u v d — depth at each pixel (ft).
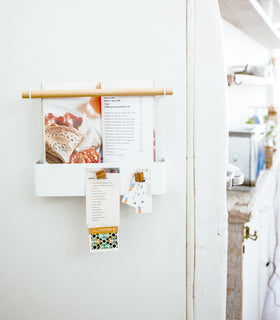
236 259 5.01
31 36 3.35
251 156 6.14
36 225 3.59
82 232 3.60
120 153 3.25
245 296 5.43
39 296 3.69
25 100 3.40
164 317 3.76
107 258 3.66
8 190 3.53
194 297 3.73
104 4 3.34
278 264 9.66
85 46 3.38
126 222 3.60
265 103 12.26
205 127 3.49
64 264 3.65
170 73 3.43
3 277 3.64
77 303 3.71
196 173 3.56
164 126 3.48
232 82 4.88
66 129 3.21
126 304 3.73
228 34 7.65
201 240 3.65
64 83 3.19
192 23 3.37
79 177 3.23
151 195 3.28
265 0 7.41
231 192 5.99
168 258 3.67
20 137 3.46
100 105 3.22
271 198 8.41
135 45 3.39
